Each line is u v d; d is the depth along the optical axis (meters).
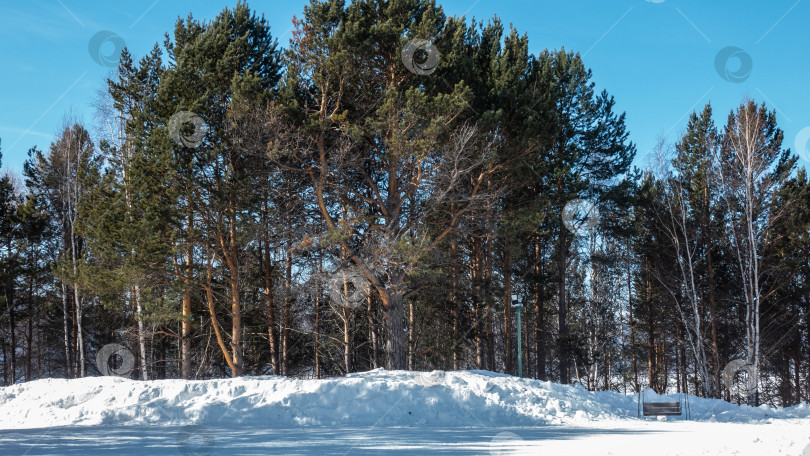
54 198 36.03
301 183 24.94
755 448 9.74
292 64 23.61
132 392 17.58
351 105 24.20
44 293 38.28
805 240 33.94
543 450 10.77
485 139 23.94
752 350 28.97
